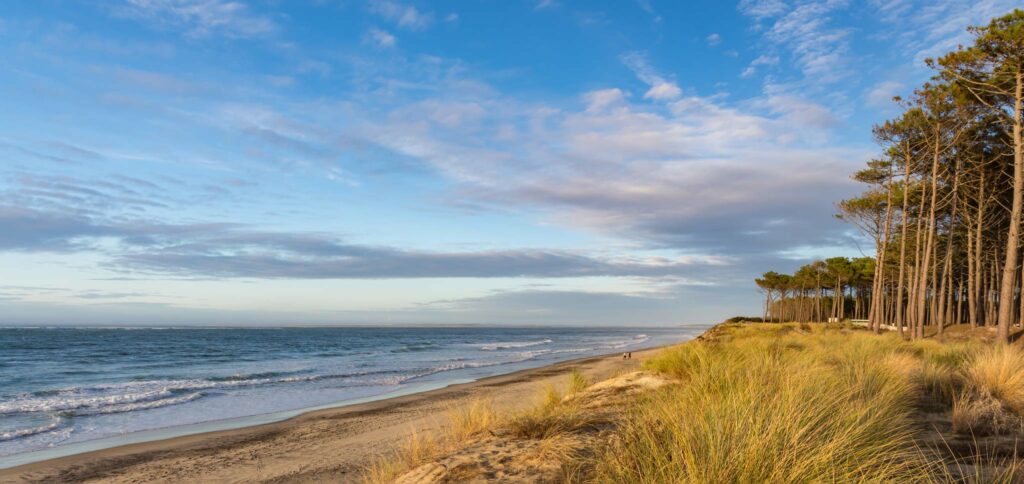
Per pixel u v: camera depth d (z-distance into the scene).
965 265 48.56
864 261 68.06
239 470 9.76
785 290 98.31
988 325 37.00
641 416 5.89
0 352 58.19
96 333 139.88
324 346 77.50
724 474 3.69
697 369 10.87
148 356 53.09
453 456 5.83
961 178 34.28
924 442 5.59
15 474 9.98
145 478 9.53
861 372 8.38
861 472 3.89
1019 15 20.12
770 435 4.00
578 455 5.35
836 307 82.81
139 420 16.28
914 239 39.62
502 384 23.72
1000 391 7.52
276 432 13.65
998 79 22.16
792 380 6.33
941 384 8.31
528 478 4.96
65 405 19.31
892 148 33.75
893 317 67.88
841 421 4.82
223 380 28.73
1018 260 38.81
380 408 17.30
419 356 52.44
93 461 10.85
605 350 60.91
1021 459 4.73
